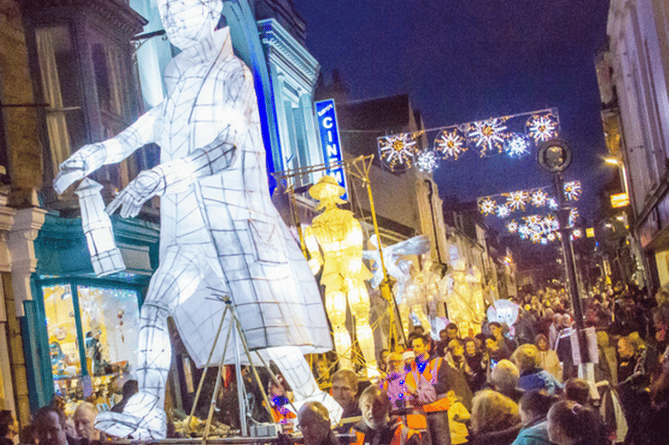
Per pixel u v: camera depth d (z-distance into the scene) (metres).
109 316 13.45
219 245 6.40
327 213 13.69
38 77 12.87
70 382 12.28
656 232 25.22
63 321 12.41
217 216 6.43
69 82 13.26
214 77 6.59
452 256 53.53
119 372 13.44
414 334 11.20
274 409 8.89
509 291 86.38
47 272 12.20
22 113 12.50
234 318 6.15
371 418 5.64
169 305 6.42
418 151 25.67
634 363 8.50
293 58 23.92
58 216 12.36
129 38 14.99
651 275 30.47
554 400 5.98
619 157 38.28
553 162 9.59
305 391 6.95
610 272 58.06
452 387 8.20
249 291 6.38
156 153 15.62
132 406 6.06
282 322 6.43
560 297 32.91
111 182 13.85
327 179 13.79
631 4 23.67
